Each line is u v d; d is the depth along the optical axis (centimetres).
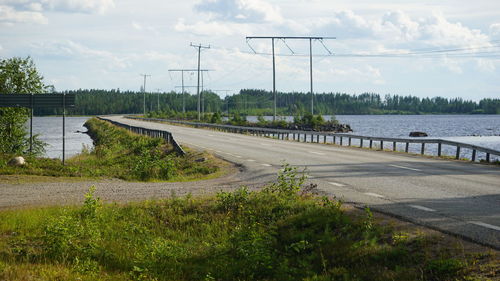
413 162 2395
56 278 878
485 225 985
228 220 1239
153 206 1357
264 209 1248
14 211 1302
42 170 2150
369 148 3450
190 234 1202
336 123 8581
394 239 902
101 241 1127
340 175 1877
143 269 954
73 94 2478
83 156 3481
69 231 1083
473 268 740
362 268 834
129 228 1202
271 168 2191
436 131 10206
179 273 956
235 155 2870
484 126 13250
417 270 779
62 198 1503
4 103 2405
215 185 1741
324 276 829
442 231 939
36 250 1045
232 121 8406
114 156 3388
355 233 978
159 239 1115
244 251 989
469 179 1736
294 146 3653
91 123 11000
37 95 2473
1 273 873
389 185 1595
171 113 14600
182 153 2966
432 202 1268
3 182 1836
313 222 1089
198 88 8744
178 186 1744
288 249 1006
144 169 2314
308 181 1717
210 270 962
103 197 1528
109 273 956
